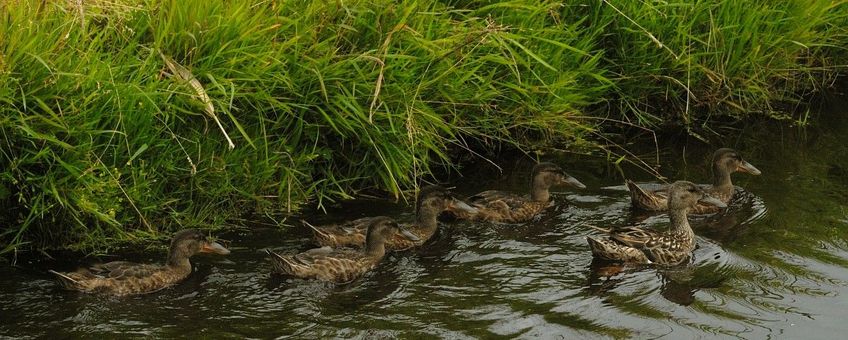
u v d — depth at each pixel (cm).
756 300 998
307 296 985
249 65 1115
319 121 1179
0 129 1012
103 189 1034
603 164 1354
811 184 1316
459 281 1026
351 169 1226
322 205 1184
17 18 1048
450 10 1266
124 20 1120
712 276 1051
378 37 1189
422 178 1276
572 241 1134
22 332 898
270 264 1048
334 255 1041
